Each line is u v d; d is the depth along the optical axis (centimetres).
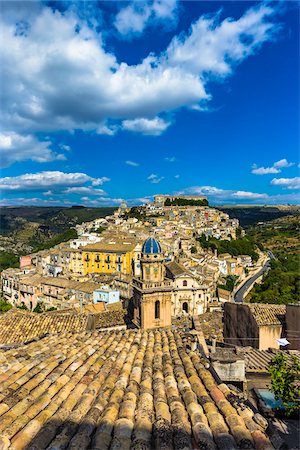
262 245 17750
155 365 1027
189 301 6731
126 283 8119
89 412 691
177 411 692
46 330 2905
